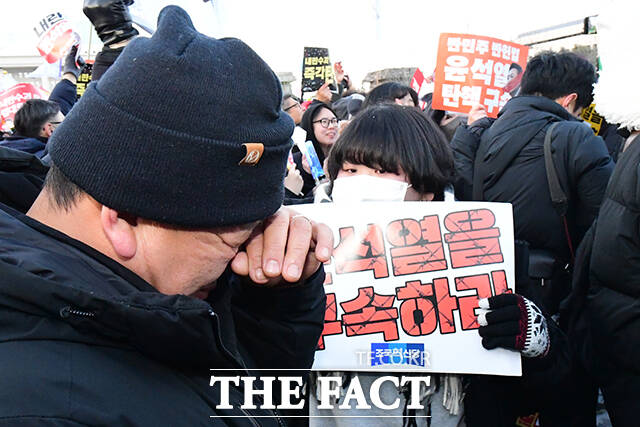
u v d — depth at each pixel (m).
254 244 0.83
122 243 0.68
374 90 3.24
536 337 1.19
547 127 2.42
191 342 0.65
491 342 1.19
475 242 1.26
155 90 0.63
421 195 1.36
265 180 0.72
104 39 1.79
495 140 2.50
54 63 4.94
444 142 1.34
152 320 0.61
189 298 0.65
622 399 1.70
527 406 1.57
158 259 0.70
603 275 1.69
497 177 2.48
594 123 3.36
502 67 3.01
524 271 1.38
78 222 0.68
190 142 0.63
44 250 0.65
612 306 1.68
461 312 1.23
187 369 0.70
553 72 2.58
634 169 1.58
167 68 0.63
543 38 4.90
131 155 0.63
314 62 5.07
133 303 0.61
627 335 1.65
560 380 1.37
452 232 1.27
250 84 0.69
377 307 1.23
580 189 2.34
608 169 2.31
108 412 0.57
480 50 2.99
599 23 1.75
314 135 3.60
